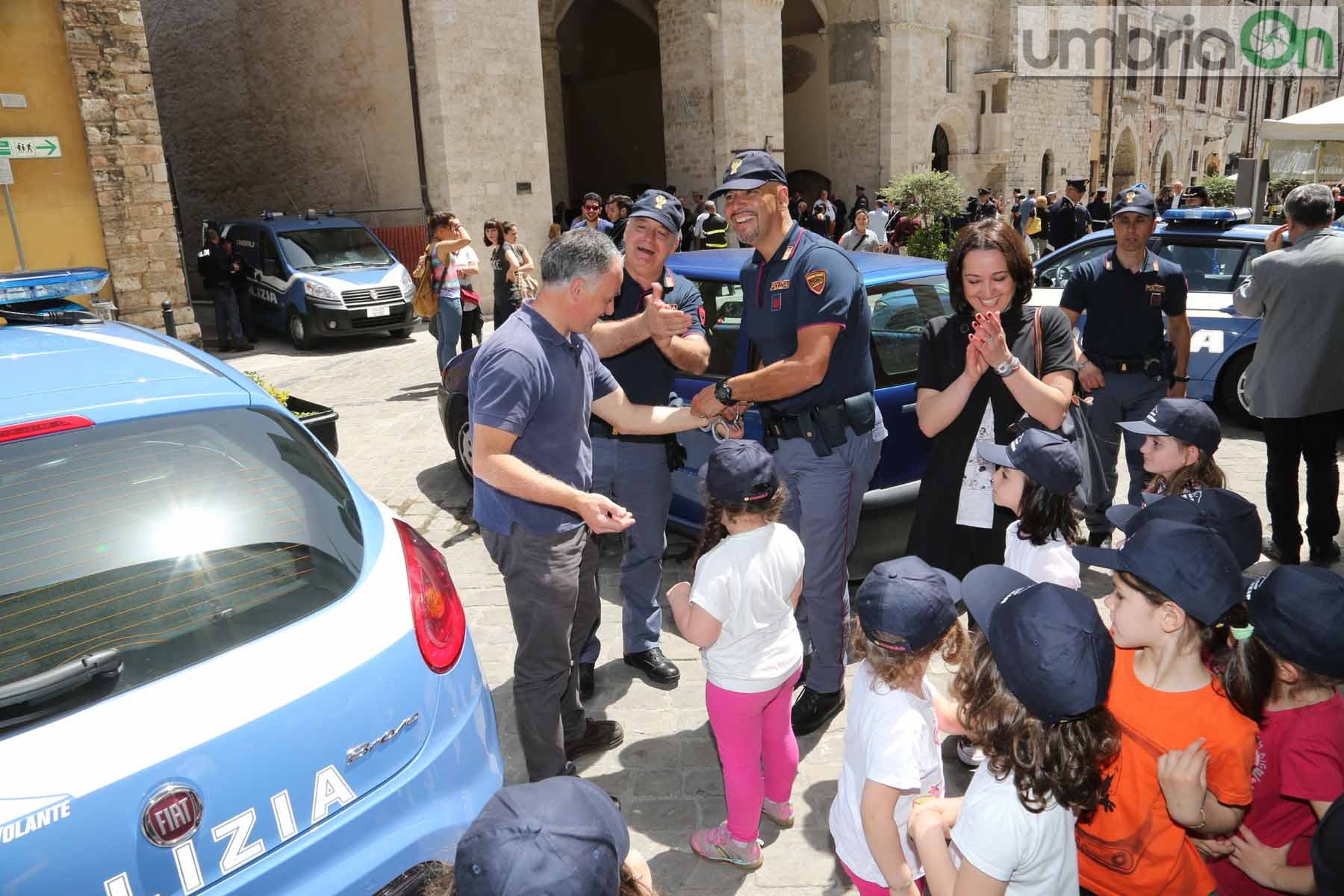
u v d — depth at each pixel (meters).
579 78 31.84
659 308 3.34
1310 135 10.84
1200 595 1.85
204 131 22.03
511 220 17.59
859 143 27.92
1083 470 3.09
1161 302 4.86
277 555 2.15
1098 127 36.53
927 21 27.78
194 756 1.72
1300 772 1.98
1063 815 1.74
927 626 2.07
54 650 1.82
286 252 14.50
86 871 1.60
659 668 4.13
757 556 2.71
